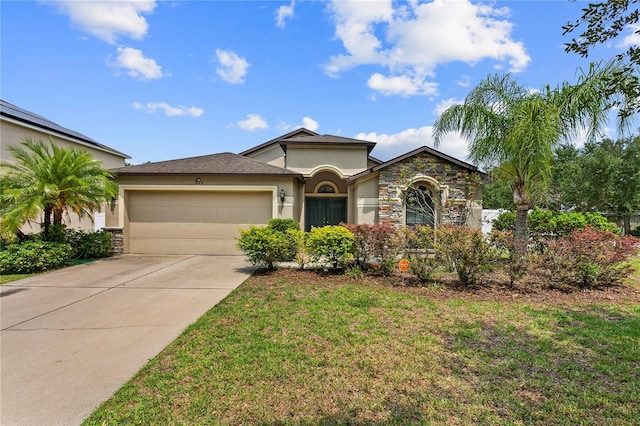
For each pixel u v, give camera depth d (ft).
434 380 12.32
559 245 26.89
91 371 13.16
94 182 38.32
